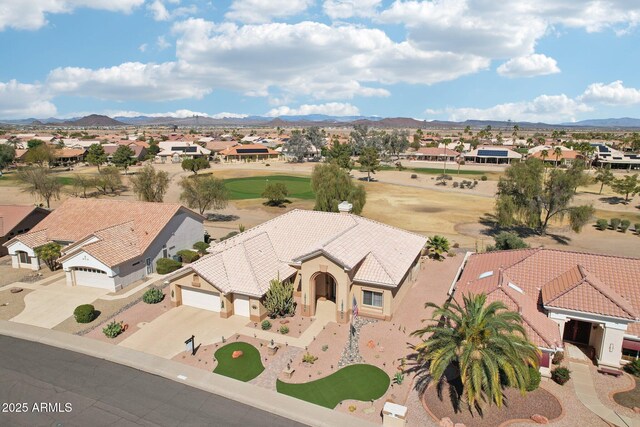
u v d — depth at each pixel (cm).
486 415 2197
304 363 2695
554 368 2619
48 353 2841
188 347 2770
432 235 6488
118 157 14012
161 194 7769
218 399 2353
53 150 14575
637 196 9650
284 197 8694
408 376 2569
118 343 2966
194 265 3384
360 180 12400
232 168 14938
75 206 5041
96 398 2345
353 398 2356
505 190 6606
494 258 3800
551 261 3381
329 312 3456
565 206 6244
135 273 4184
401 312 3491
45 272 4453
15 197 9150
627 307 2673
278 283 3325
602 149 14800
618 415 2220
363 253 3462
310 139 19075
